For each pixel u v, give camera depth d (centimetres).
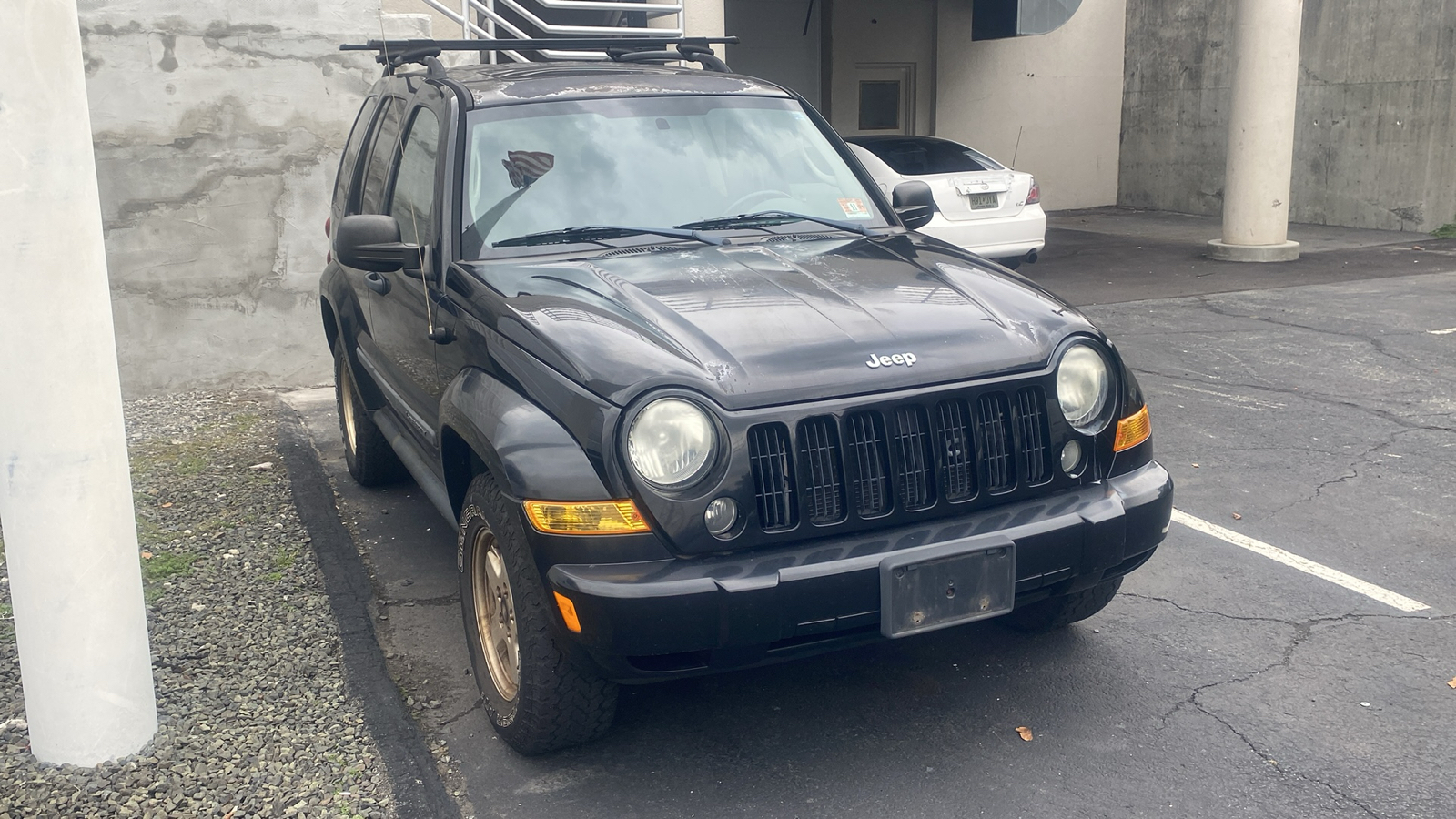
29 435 305
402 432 498
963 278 369
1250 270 1252
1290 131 1293
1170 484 350
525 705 326
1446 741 336
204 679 382
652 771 336
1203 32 1855
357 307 537
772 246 397
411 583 484
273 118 774
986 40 1900
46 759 326
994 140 1970
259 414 738
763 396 299
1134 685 376
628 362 301
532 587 314
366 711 361
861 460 309
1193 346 882
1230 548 491
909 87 1931
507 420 313
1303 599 439
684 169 425
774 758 341
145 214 756
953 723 357
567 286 351
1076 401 336
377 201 498
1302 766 326
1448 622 415
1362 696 364
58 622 315
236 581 468
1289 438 645
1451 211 1488
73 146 297
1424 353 830
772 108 465
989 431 324
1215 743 340
